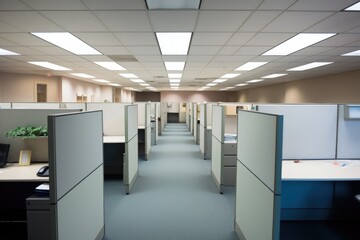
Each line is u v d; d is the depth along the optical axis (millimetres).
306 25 2801
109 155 3943
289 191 2375
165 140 7500
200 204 2814
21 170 1935
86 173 1719
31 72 6941
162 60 5031
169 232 2203
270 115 1424
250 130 1803
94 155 1890
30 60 5055
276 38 3344
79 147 1598
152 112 6695
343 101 6430
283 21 2674
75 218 1533
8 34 3193
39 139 2178
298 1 2160
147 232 2199
